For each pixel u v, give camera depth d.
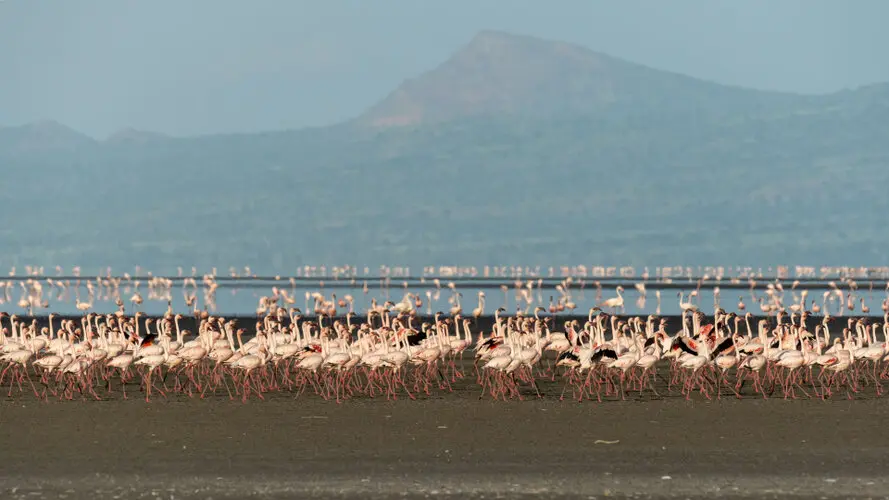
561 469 63.56
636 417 80.00
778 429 75.31
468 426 76.44
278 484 60.22
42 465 64.56
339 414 81.56
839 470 63.38
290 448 69.12
